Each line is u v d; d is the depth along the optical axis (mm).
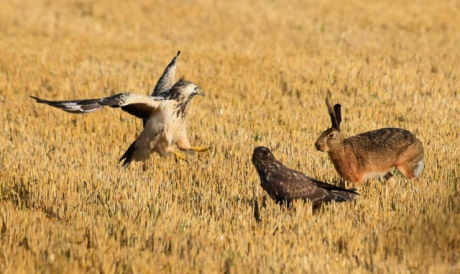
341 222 17281
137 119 29594
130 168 22641
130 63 41031
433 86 35125
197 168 22422
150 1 63219
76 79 36656
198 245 15789
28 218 17484
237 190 20000
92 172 21781
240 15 60031
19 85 35125
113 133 27641
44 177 20953
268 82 35812
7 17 56250
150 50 45594
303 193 18172
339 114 20344
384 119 29562
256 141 25812
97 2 62500
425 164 22531
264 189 18672
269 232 16828
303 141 26109
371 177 20438
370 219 17641
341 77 36500
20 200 19094
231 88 35031
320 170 22234
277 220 17375
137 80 36781
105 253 15289
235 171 22000
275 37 51469
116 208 18562
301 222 17234
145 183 20641
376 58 42000
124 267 14781
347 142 20391
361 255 15586
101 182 20672
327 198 18219
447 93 34312
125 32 53375
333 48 46188
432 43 49781
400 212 17922
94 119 29359
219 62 40750
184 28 55438
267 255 15352
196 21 58062
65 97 33969
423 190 19500
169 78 22859
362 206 18656
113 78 36719
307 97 33844
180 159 22688
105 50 45250
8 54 41531
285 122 29547
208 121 29406
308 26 55750
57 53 43156
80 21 56688
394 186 20344
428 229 16422
